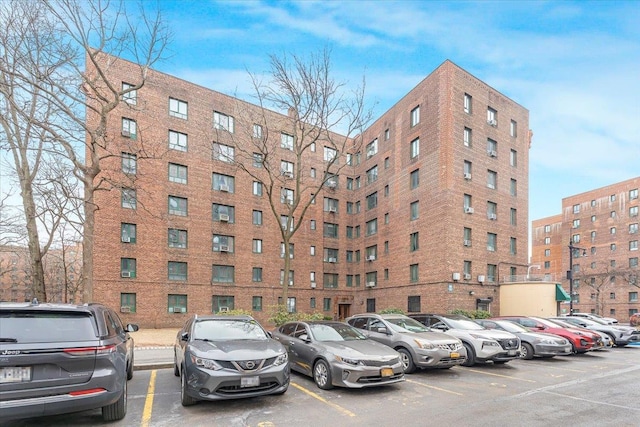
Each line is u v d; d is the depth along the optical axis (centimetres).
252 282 3078
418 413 614
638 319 3409
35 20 1302
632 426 565
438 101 2691
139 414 598
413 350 928
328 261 3591
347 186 3794
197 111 2911
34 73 1327
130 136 2567
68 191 1575
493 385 830
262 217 3191
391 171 3194
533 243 7244
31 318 480
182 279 2747
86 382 474
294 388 768
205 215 2886
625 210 5362
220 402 664
